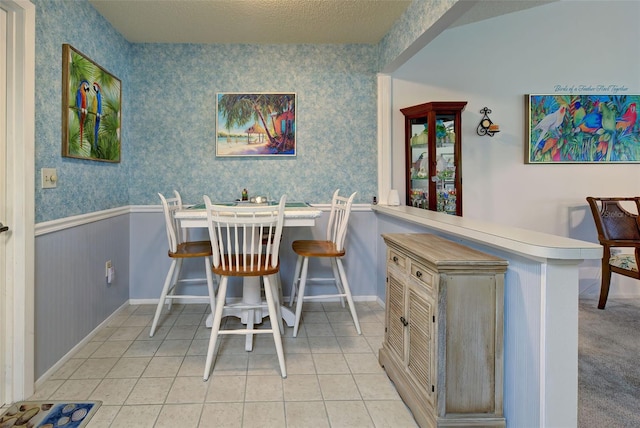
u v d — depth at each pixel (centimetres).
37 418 157
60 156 202
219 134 307
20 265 168
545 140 322
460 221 191
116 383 185
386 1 239
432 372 142
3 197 164
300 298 250
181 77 305
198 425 153
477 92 318
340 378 192
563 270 121
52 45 194
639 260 269
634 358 215
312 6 246
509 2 293
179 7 245
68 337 210
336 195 285
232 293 314
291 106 311
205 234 313
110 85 262
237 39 298
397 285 183
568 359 121
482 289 138
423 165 303
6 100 164
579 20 323
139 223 307
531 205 324
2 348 166
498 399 140
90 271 237
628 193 328
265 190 313
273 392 178
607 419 159
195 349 225
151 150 305
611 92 327
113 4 240
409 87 314
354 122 316
